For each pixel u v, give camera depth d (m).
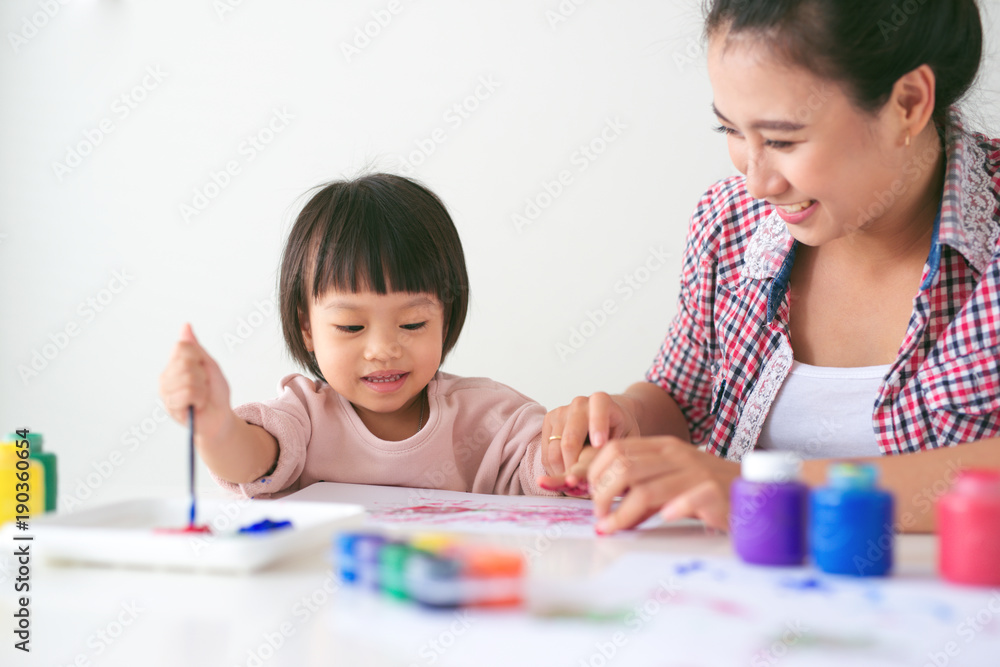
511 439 1.24
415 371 1.18
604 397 1.05
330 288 1.16
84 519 0.74
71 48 2.18
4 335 2.22
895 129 0.86
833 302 1.12
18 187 2.21
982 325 0.95
